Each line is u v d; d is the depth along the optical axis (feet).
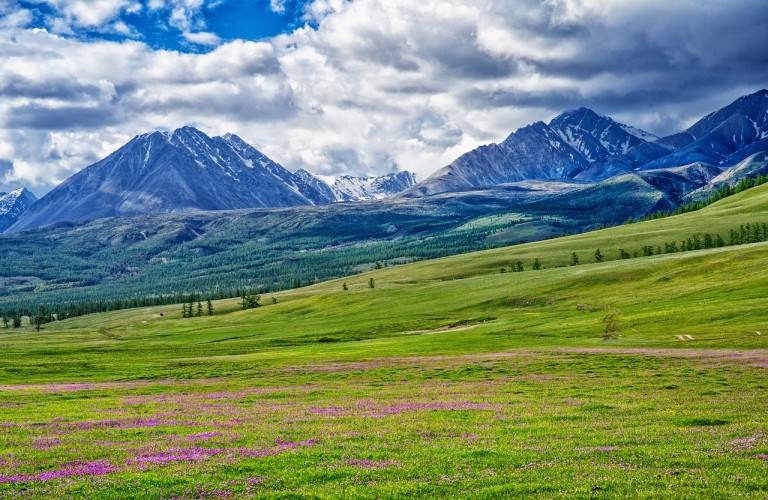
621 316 370.94
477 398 139.13
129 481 65.82
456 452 75.56
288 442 87.81
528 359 234.79
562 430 90.43
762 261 460.14
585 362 214.90
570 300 491.31
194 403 151.84
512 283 624.18
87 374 269.85
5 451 86.74
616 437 82.69
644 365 196.13
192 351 396.16
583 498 54.65
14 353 406.82
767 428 84.12
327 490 60.80
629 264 594.24
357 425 102.73
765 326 268.21
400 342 367.45
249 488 62.08
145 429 106.01
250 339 483.92
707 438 79.15
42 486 65.16
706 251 588.50
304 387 184.55
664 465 65.62
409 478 64.80
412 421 105.60
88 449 87.20
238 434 96.27
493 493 57.82
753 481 57.31
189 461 75.92
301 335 473.67
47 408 147.54
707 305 347.36
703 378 157.28
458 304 563.48
